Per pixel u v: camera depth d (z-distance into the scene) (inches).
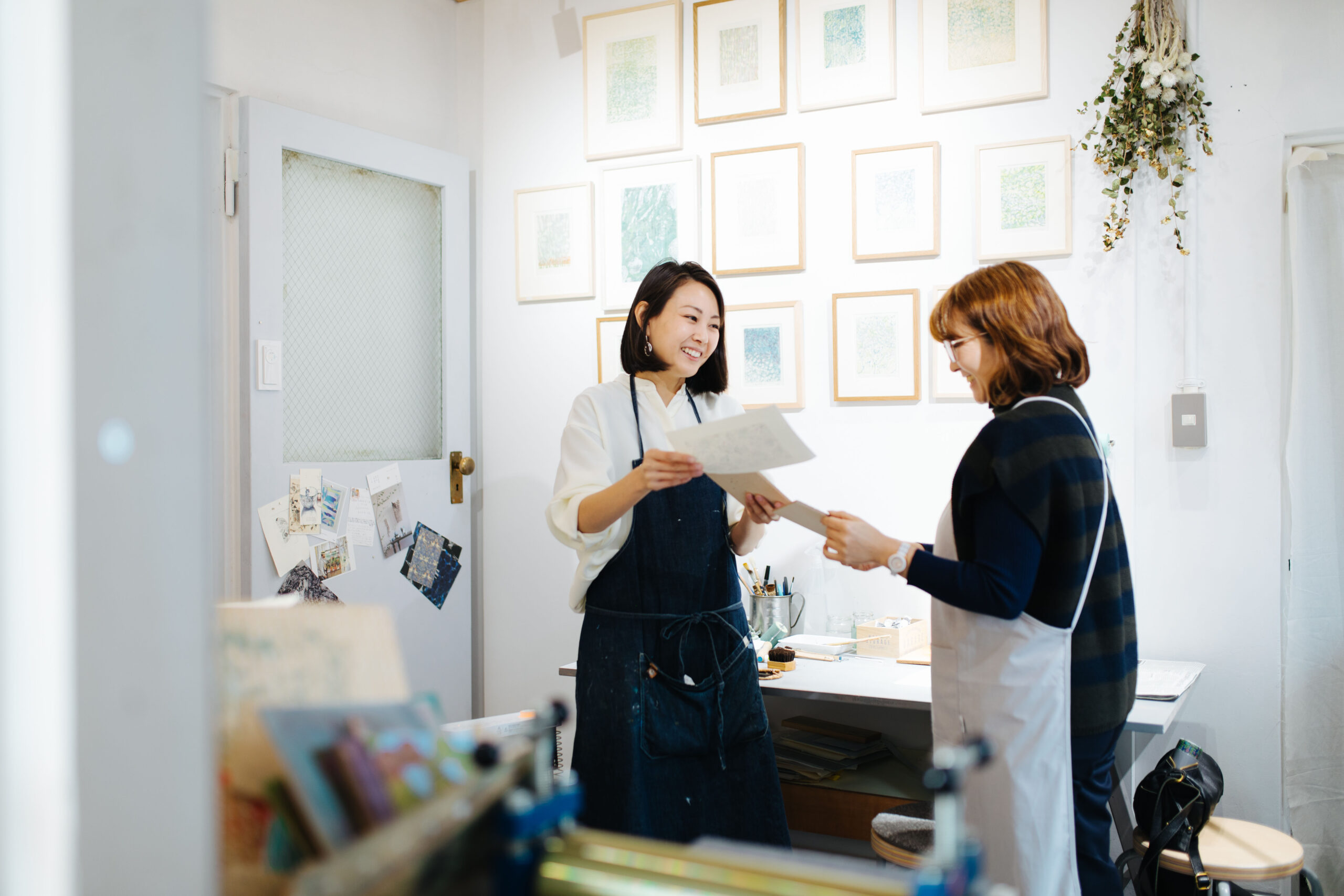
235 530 105.0
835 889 23.5
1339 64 92.9
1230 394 96.6
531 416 132.0
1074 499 56.7
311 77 115.3
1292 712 96.3
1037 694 57.7
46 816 18.5
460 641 128.0
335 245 115.1
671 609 76.0
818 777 99.0
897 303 110.3
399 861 22.0
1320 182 95.5
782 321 116.0
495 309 134.5
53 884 18.5
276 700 29.1
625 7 125.2
